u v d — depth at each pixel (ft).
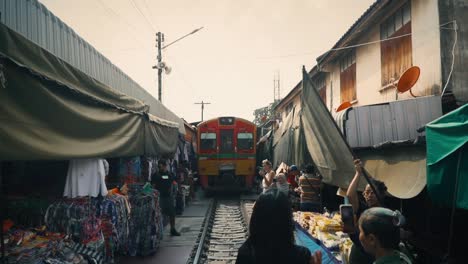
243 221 35.27
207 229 31.30
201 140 54.65
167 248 25.32
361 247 10.34
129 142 20.81
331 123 16.15
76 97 14.64
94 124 16.01
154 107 31.17
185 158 49.70
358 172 12.17
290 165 30.01
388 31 32.04
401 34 29.66
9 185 17.25
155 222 23.84
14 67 10.53
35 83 11.59
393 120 20.47
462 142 11.36
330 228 16.72
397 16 30.42
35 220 16.38
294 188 28.53
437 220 16.31
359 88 38.11
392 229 7.11
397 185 15.60
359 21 33.22
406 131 20.06
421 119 19.92
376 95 34.17
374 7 30.25
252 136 55.01
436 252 15.83
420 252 16.79
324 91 52.08
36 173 17.53
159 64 68.33
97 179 16.99
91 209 16.89
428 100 19.99
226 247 26.76
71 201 16.49
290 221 6.28
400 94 29.48
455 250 15.25
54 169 17.52
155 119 27.53
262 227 6.15
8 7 11.89
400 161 16.83
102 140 16.92
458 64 24.31
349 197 11.64
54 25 15.28
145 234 23.26
